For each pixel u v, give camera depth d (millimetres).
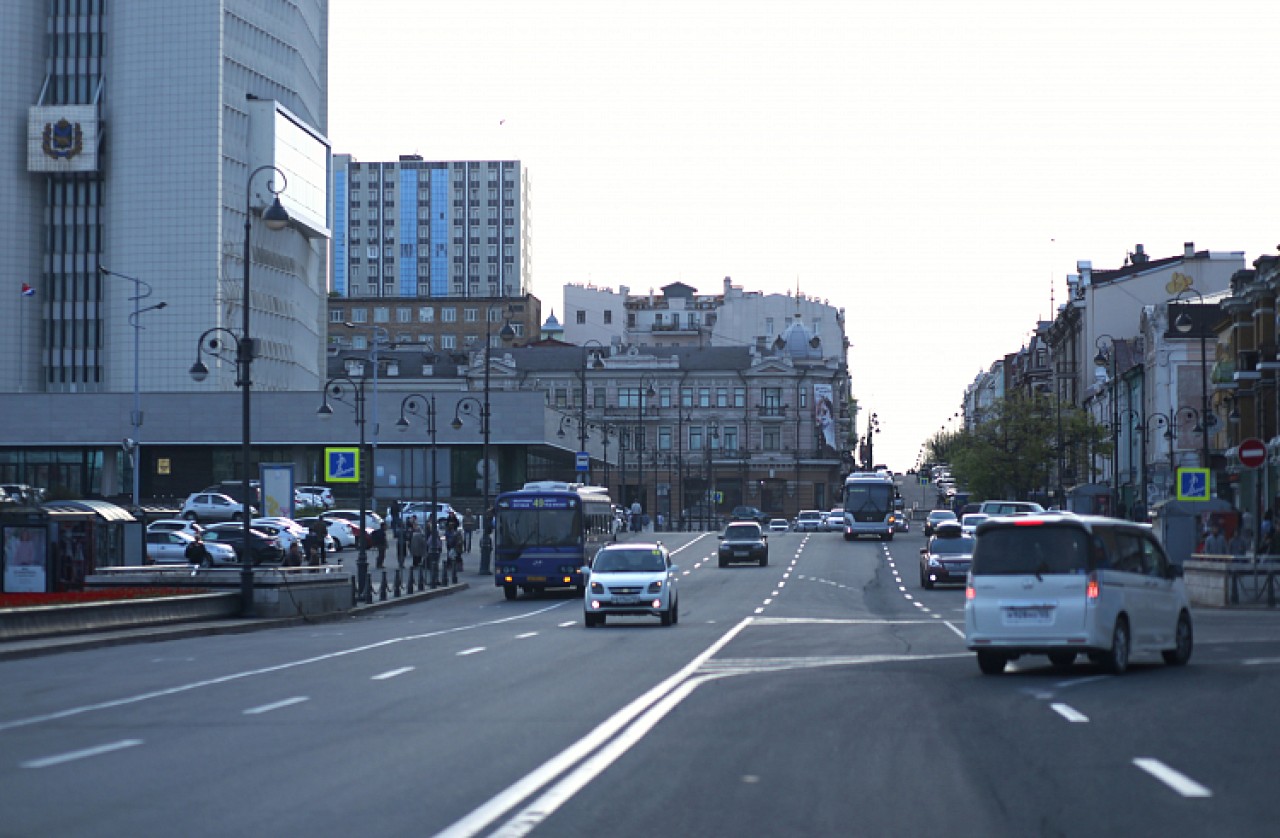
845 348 193375
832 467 146500
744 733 14531
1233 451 69812
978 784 11344
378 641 30359
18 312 115750
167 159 114812
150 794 11039
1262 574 40625
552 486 53969
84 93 117188
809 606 44625
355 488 100625
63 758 13008
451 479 100438
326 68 143750
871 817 9977
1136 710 16438
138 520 48688
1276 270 63531
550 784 11391
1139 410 93250
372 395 100375
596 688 19344
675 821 9844
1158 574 22625
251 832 9508
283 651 27594
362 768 12312
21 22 116312
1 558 42125
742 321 176625
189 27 115125
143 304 114750
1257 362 66125
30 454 100688
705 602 47469
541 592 56500
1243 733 14383
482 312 186250
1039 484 101188
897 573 65562
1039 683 19891
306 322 130125
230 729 15133
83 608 30844
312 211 127125
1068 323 118312
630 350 149375
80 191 117125
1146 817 9891
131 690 19719
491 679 20812
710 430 146875
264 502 74062
